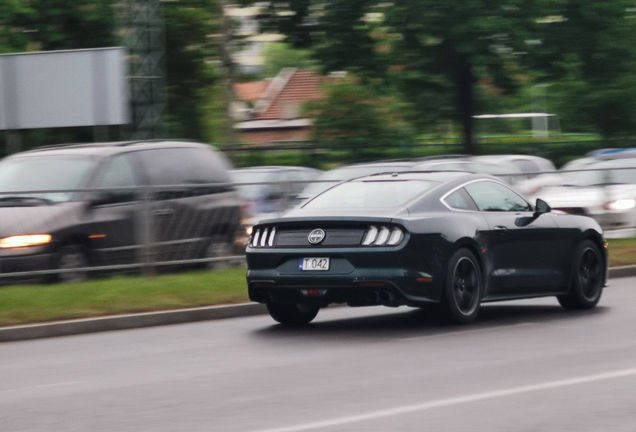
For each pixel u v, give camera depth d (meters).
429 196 12.42
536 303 15.18
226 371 9.57
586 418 7.21
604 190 22.69
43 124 27.66
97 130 44.50
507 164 25.88
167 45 53.31
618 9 46.28
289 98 91.19
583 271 14.16
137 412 7.75
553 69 46.66
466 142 51.34
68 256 16.09
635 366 9.28
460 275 12.41
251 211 18.75
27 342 12.38
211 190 18.11
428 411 7.50
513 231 13.06
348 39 46.75
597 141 57.19
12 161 17.38
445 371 9.23
